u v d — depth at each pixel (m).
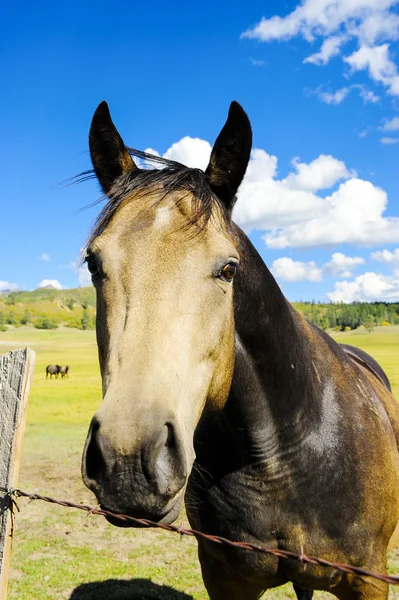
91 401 23.36
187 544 5.86
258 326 2.37
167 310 1.83
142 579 4.97
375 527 2.54
